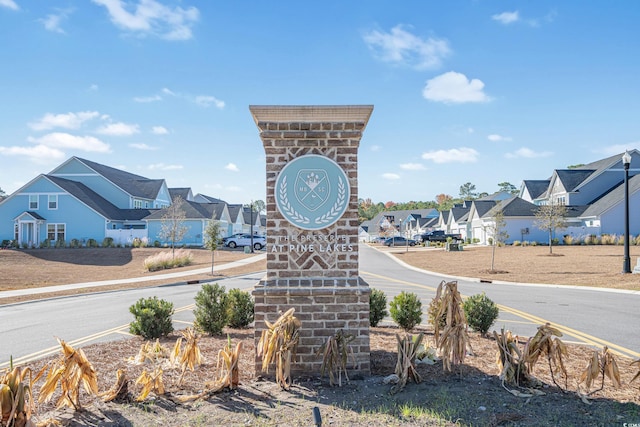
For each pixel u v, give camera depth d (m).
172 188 62.41
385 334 8.85
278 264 6.14
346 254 6.16
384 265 31.39
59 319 12.05
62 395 4.75
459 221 65.50
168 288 19.95
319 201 6.17
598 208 45.09
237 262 34.75
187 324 10.81
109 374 6.16
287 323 5.56
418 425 4.43
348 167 6.19
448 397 5.15
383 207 133.25
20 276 26.03
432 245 57.16
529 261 29.92
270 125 6.16
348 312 6.08
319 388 5.53
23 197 46.06
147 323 8.52
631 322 10.66
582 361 6.78
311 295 6.06
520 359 5.54
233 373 5.52
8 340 9.45
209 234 27.45
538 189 57.97
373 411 4.75
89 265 33.28
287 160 6.18
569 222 46.62
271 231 6.16
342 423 4.47
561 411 4.80
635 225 43.62
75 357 4.78
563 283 19.48
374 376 6.00
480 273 24.62
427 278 22.88
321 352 5.83
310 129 6.16
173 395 5.28
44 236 45.84
